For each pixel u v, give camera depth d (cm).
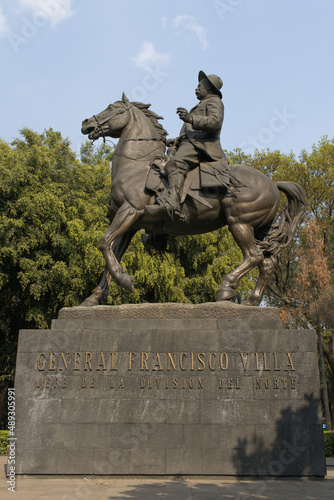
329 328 1612
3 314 1515
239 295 1462
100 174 1647
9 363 1488
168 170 627
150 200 634
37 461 520
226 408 535
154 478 512
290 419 530
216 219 651
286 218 672
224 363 552
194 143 643
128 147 668
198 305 588
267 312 586
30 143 1566
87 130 694
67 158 1609
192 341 561
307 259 1595
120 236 634
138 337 565
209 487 457
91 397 543
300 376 546
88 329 570
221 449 520
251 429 527
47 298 1459
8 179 1325
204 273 1488
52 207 1364
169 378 548
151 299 1534
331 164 1823
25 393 546
